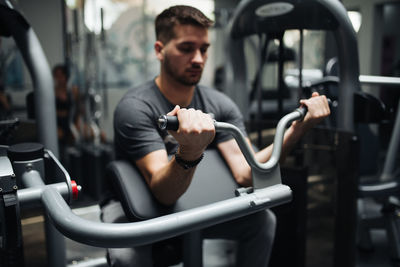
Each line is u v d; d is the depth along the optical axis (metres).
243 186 1.01
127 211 0.97
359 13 2.74
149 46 5.33
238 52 1.65
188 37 1.06
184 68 1.08
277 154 0.87
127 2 5.06
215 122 0.73
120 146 1.13
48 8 3.35
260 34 1.47
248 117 1.69
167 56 1.09
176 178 0.85
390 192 1.65
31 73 1.34
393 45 5.26
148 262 1.01
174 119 0.68
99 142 2.76
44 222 1.35
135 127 1.05
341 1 1.37
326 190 1.42
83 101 2.89
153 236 0.64
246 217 1.16
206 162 1.07
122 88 5.16
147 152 1.02
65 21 2.67
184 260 1.01
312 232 1.48
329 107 0.98
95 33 2.99
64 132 2.65
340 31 1.28
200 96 1.20
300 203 1.37
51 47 3.41
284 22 1.34
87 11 3.07
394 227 1.85
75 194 0.81
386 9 5.23
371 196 1.63
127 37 5.14
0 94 2.05
